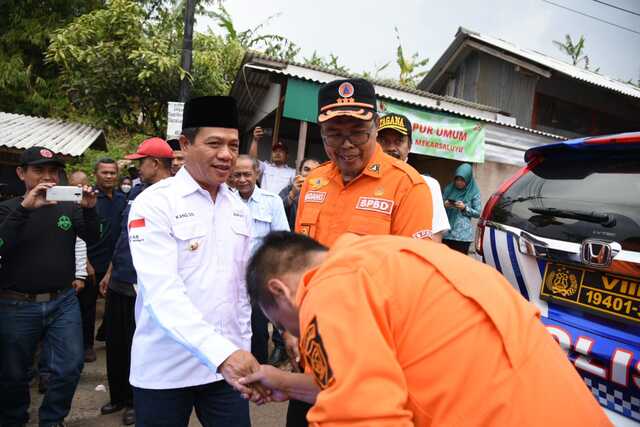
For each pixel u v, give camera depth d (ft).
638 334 6.43
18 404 9.38
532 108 36.78
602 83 36.63
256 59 22.03
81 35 28.27
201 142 6.00
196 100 6.00
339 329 2.99
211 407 6.39
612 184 7.41
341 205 6.77
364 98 6.17
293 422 6.25
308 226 7.08
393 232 6.36
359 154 6.46
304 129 21.91
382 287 3.14
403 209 6.28
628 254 6.62
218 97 5.98
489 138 29.22
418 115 25.43
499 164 29.73
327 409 2.84
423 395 3.00
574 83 38.27
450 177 30.14
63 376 9.28
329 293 3.18
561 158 8.43
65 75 30.96
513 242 8.29
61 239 9.60
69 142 21.62
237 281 6.51
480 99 40.09
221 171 6.12
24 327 9.14
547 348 3.25
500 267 8.65
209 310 6.15
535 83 36.65
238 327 6.52
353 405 2.77
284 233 4.09
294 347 5.92
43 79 37.55
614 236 6.94
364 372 2.83
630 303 6.58
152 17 36.99
